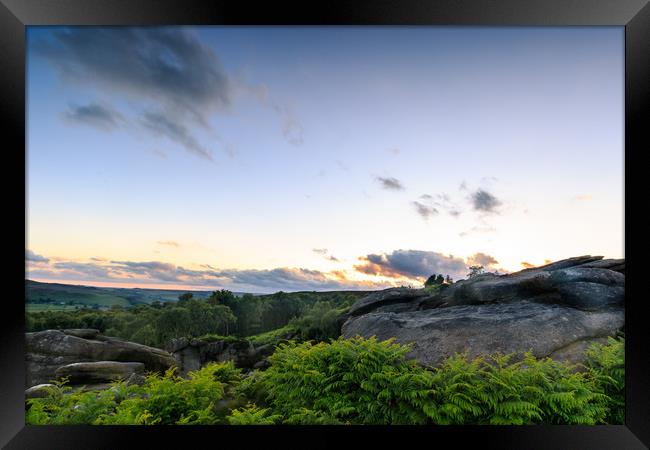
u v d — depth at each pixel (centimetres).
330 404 386
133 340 1456
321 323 1091
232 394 519
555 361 477
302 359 441
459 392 379
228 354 1089
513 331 560
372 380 394
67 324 1434
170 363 944
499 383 376
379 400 385
